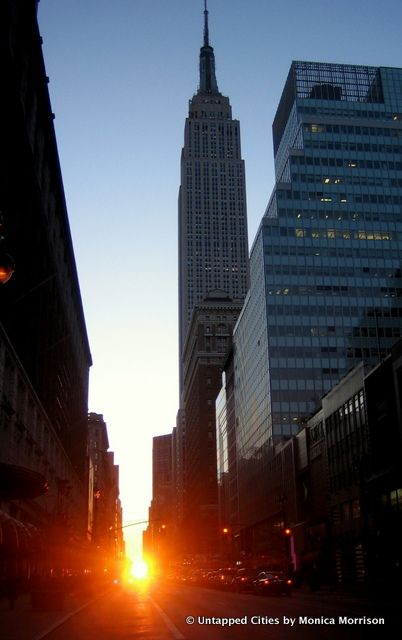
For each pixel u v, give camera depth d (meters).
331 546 71.06
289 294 122.50
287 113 156.12
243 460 137.00
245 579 55.31
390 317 123.81
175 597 47.19
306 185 132.12
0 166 43.69
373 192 133.75
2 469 29.77
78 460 108.19
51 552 62.25
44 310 64.62
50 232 67.94
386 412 58.28
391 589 44.44
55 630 22.66
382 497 58.25
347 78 151.62
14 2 47.47
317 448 79.62
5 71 44.06
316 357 118.25
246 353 140.38
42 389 63.66
